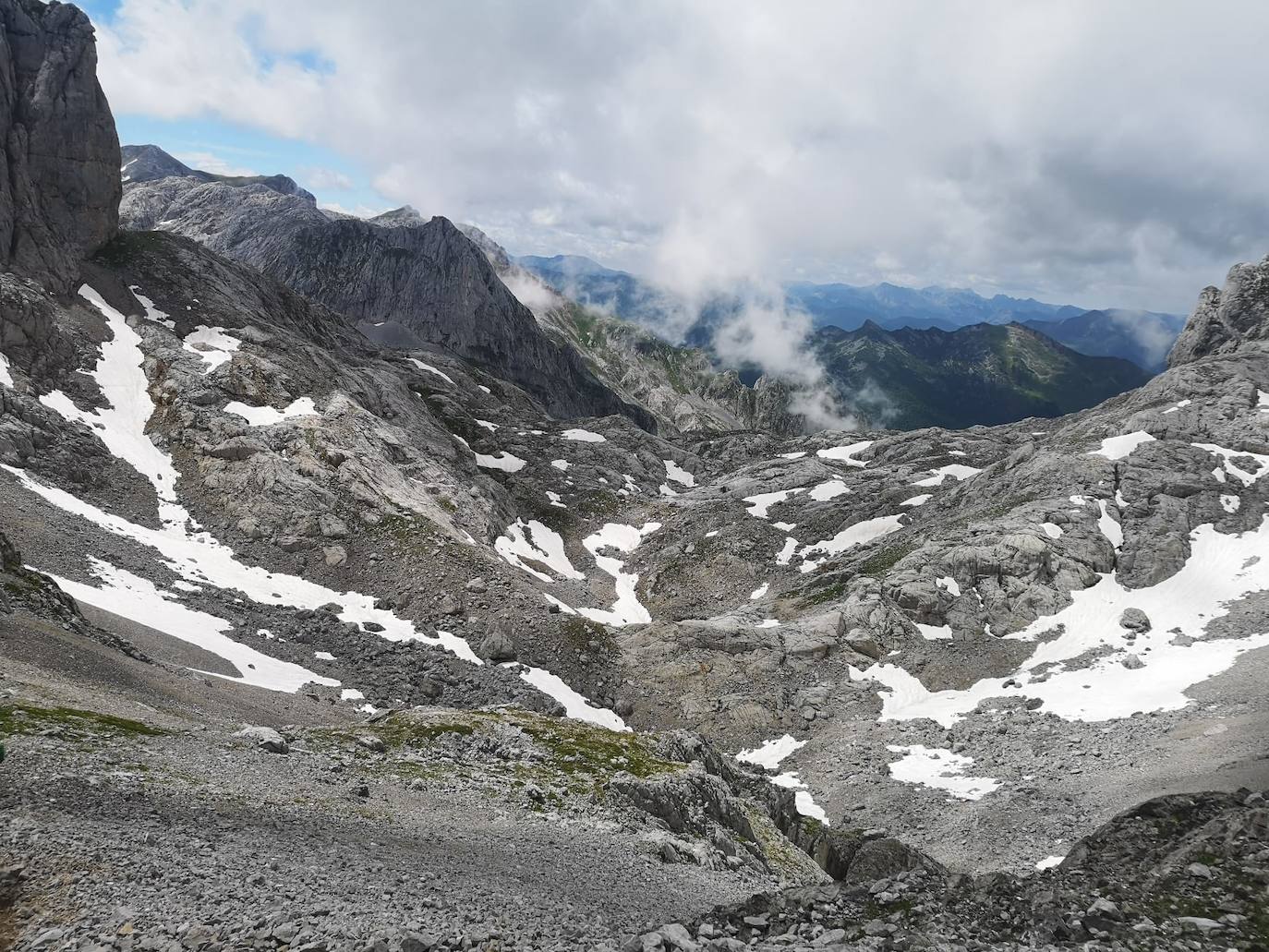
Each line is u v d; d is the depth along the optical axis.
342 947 15.41
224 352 154.50
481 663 102.69
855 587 128.25
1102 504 128.88
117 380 136.88
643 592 164.38
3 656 41.56
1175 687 87.06
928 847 66.38
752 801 66.69
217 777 29.94
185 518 115.75
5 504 89.38
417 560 119.62
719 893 32.38
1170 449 137.38
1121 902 17.23
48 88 154.62
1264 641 92.88
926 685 106.56
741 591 158.00
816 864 55.09
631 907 24.78
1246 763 61.66
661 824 44.03
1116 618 107.50
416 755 46.53
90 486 110.38
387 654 96.25
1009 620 113.56
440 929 17.36
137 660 56.94
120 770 27.31
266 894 18.17
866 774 85.44
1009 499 142.88
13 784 22.84
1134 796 62.56
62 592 60.53
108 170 166.25
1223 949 15.09
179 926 15.73
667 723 106.00
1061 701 91.44
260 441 129.38
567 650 112.12
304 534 118.62
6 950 14.64
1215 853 19.00
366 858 23.69
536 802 41.41
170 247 179.50
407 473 153.12
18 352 124.25
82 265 157.75
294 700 70.69
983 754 84.00
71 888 16.98
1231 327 192.75
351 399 161.12
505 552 160.62
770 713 105.06
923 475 194.75
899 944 15.75
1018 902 17.98
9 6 153.25
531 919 19.88
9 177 143.38
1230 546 115.62
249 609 95.31
